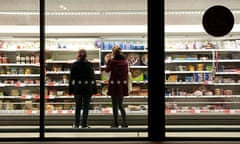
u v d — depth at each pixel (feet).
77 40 23.41
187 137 14.40
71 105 22.54
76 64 19.45
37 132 16.47
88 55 23.07
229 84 22.66
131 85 21.61
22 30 23.95
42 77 14.90
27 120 22.35
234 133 16.30
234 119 21.95
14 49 23.49
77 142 14.24
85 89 19.31
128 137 14.51
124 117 19.26
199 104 22.90
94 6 22.95
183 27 23.16
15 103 23.24
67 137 14.69
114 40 23.39
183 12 23.12
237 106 22.70
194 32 23.18
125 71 19.34
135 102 22.50
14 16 24.35
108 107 22.16
